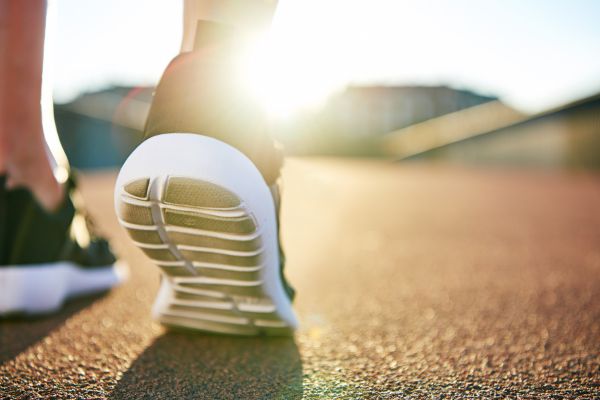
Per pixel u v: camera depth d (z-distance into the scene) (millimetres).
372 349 1007
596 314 1272
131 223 850
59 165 1212
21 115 1110
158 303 1026
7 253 1104
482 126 18266
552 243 2500
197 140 795
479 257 2127
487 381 850
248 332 1036
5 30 1085
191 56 838
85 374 855
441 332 1122
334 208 4148
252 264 885
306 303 1373
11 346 982
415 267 1903
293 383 837
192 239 857
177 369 887
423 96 35312
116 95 20047
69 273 1233
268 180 869
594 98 14547
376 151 23422
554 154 15344
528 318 1238
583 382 848
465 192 5957
